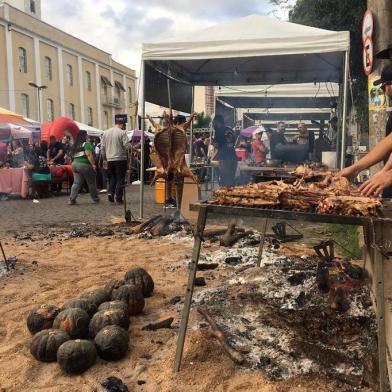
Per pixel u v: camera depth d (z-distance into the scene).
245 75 11.11
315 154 11.16
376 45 5.70
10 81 36.03
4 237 7.01
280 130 12.42
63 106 43.66
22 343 3.16
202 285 4.28
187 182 7.44
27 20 37.84
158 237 6.77
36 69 39.25
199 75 11.23
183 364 2.77
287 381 2.59
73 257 5.56
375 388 2.48
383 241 2.37
